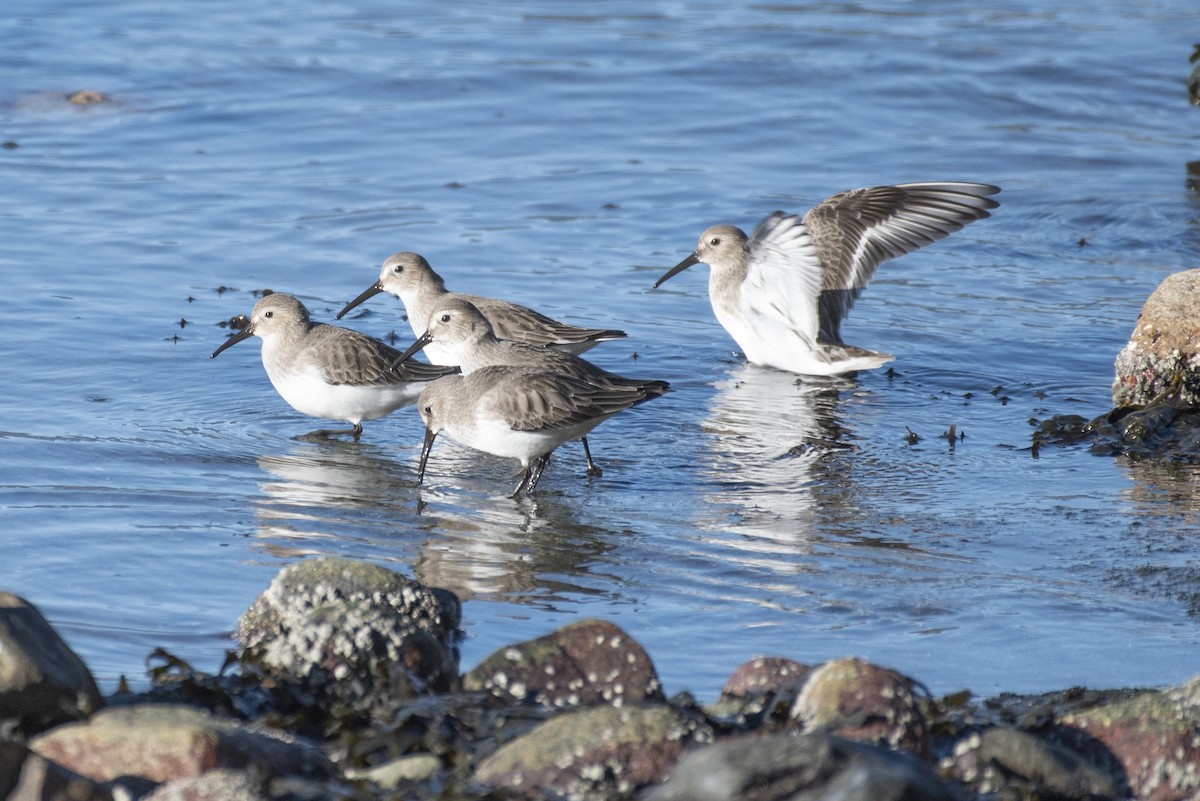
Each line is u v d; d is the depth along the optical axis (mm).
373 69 27516
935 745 7684
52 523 11266
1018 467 13383
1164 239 20469
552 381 12812
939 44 30094
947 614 10094
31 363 15242
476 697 7938
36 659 7375
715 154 23984
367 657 8281
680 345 17188
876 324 17672
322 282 18453
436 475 13234
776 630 9789
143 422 14008
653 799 6535
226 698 7977
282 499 12227
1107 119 26203
